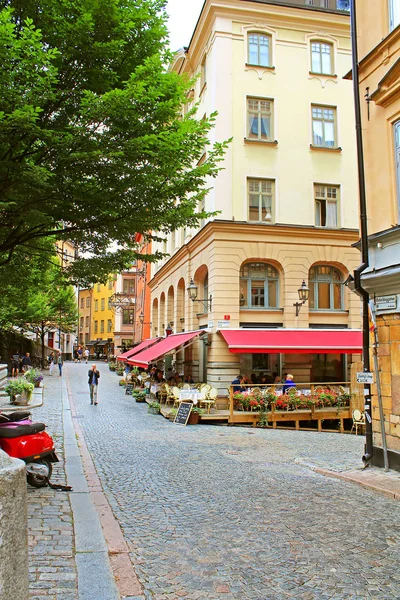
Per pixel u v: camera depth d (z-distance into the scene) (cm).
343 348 1908
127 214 852
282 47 2206
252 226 2048
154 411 1845
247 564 478
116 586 417
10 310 3353
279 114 2167
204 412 1741
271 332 1984
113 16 741
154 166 806
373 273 962
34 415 1598
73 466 905
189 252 2425
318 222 2189
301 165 2164
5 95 632
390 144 971
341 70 2272
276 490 775
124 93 700
